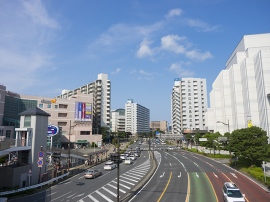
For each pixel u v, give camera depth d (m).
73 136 102.19
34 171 34.28
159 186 31.73
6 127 72.56
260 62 67.69
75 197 26.50
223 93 91.00
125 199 25.14
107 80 145.50
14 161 39.25
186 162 58.81
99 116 138.12
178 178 37.56
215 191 28.33
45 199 25.89
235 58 89.75
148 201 24.16
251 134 43.53
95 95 141.00
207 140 85.00
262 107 67.25
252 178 36.88
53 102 99.69
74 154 52.69
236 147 45.06
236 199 21.41
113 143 122.06
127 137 178.88
